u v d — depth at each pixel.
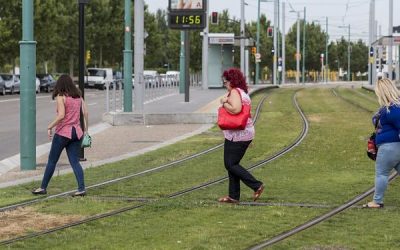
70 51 83.19
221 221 10.45
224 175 15.18
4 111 38.75
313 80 141.38
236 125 11.65
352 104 42.06
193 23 36.69
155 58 109.94
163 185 13.92
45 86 69.94
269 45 116.88
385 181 11.25
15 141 23.45
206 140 22.88
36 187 13.83
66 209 11.55
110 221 10.55
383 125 11.07
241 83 11.80
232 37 66.19
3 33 62.09
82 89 18.09
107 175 15.36
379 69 85.88
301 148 20.19
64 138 12.73
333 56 155.00
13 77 63.69
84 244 9.06
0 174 16.02
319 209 11.33
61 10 74.50
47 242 9.21
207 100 43.09
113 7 87.56
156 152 19.70
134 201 12.24
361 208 11.35
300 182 14.16
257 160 17.73
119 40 87.94
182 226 10.12
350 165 16.77
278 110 36.69
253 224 10.21
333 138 22.91
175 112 31.06
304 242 9.06
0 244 9.10
